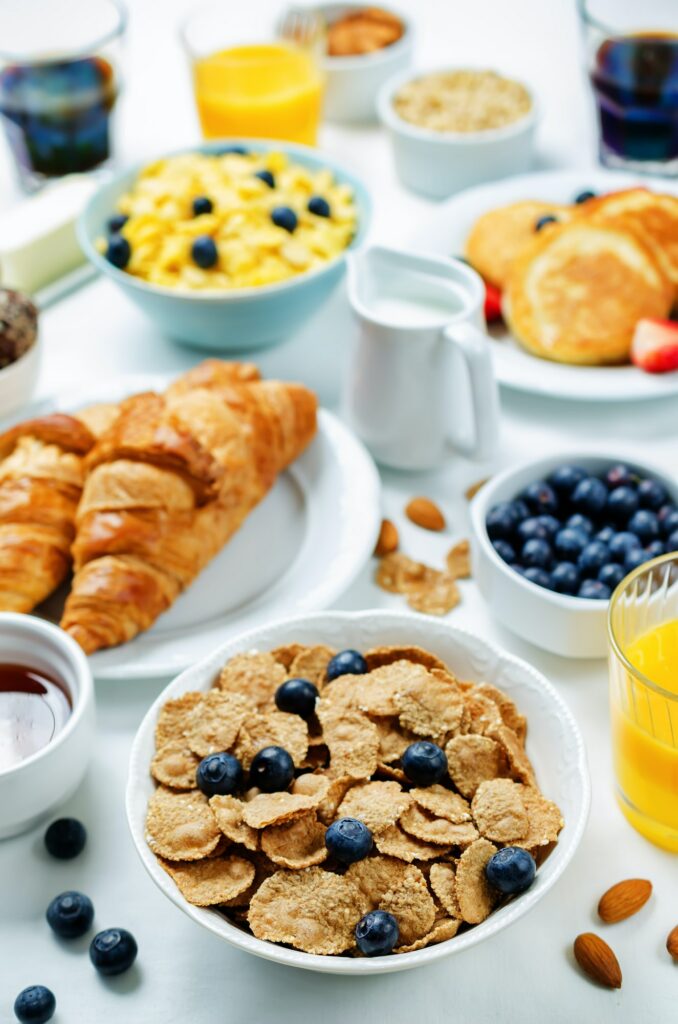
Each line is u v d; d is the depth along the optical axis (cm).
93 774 91
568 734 86
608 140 125
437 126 124
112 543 95
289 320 110
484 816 84
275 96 125
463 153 122
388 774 86
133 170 117
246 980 84
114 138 128
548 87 136
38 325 107
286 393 102
